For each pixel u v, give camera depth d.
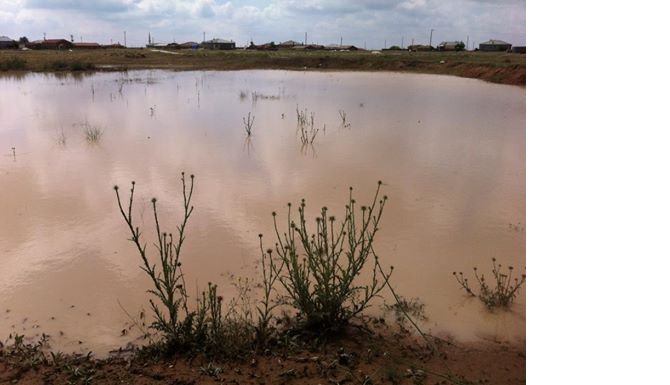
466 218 5.71
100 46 83.69
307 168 7.72
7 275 4.28
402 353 3.23
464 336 3.50
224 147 9.14
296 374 2.93
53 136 9.89
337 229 5.33
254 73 31.80
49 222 5.43
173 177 7.14
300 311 3.72
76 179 6.97
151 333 3.50
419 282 4.27
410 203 6.18
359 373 2.96
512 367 3.12
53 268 4.41
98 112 13.25
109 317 3.69
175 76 28.06
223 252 4.77
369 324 3.63
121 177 7.11
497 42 84.19
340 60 39.22
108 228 5.29
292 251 3.58
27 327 3.56
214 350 3.16
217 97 17.33
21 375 2.96
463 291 4.13
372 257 4.71
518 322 3.70
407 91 20.20
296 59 39.91
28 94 17.48
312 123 10.88
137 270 4.40
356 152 8.87
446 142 9.84
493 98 17.73
